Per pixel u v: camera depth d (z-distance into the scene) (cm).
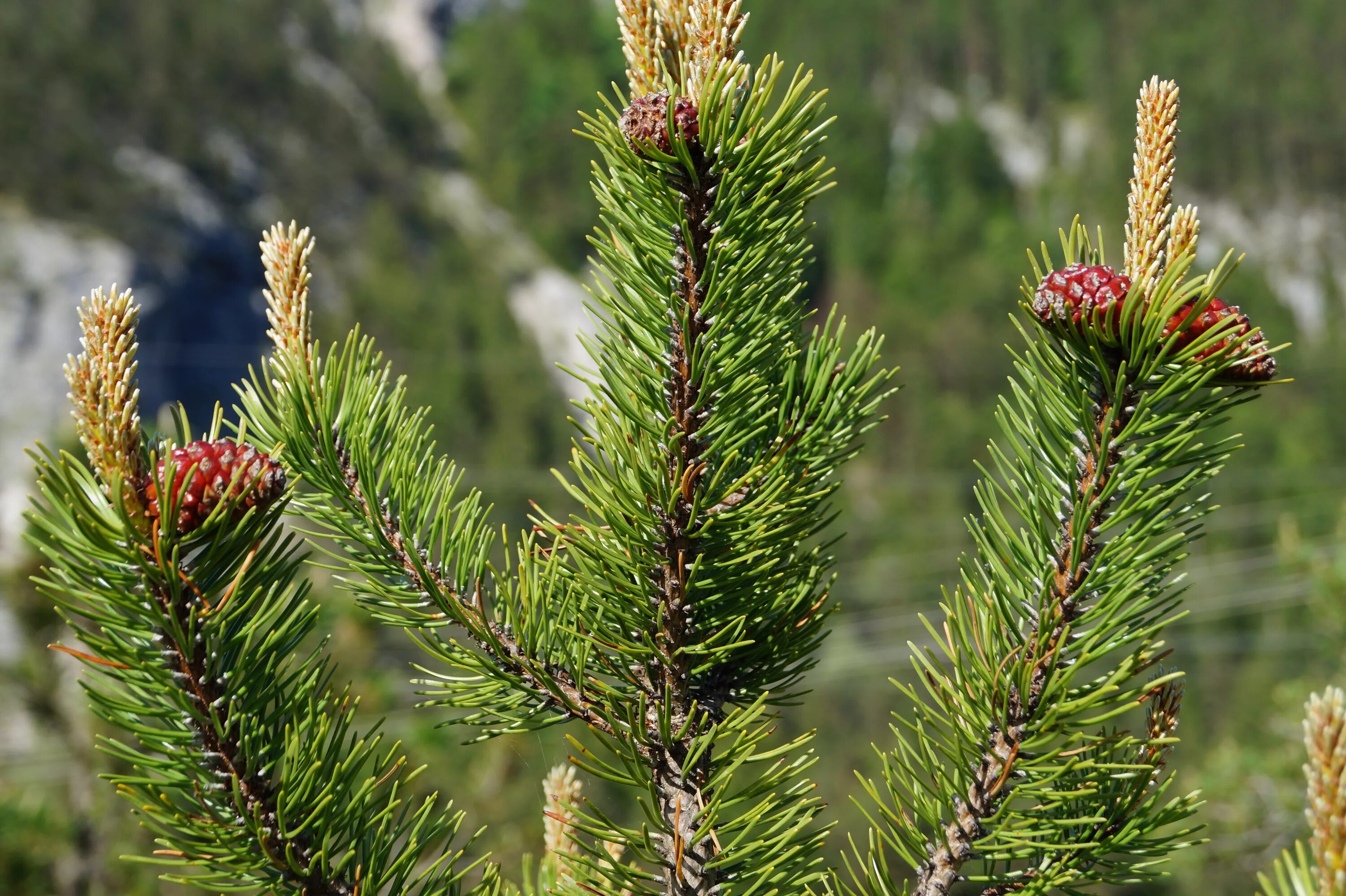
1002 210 4022
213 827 73
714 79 75
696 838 76
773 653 80
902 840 76
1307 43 3891
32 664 221
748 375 76
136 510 72
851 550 1905
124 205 1980
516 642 78
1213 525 1536
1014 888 75
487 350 2623
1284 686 341
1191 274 74
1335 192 3697
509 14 4084
